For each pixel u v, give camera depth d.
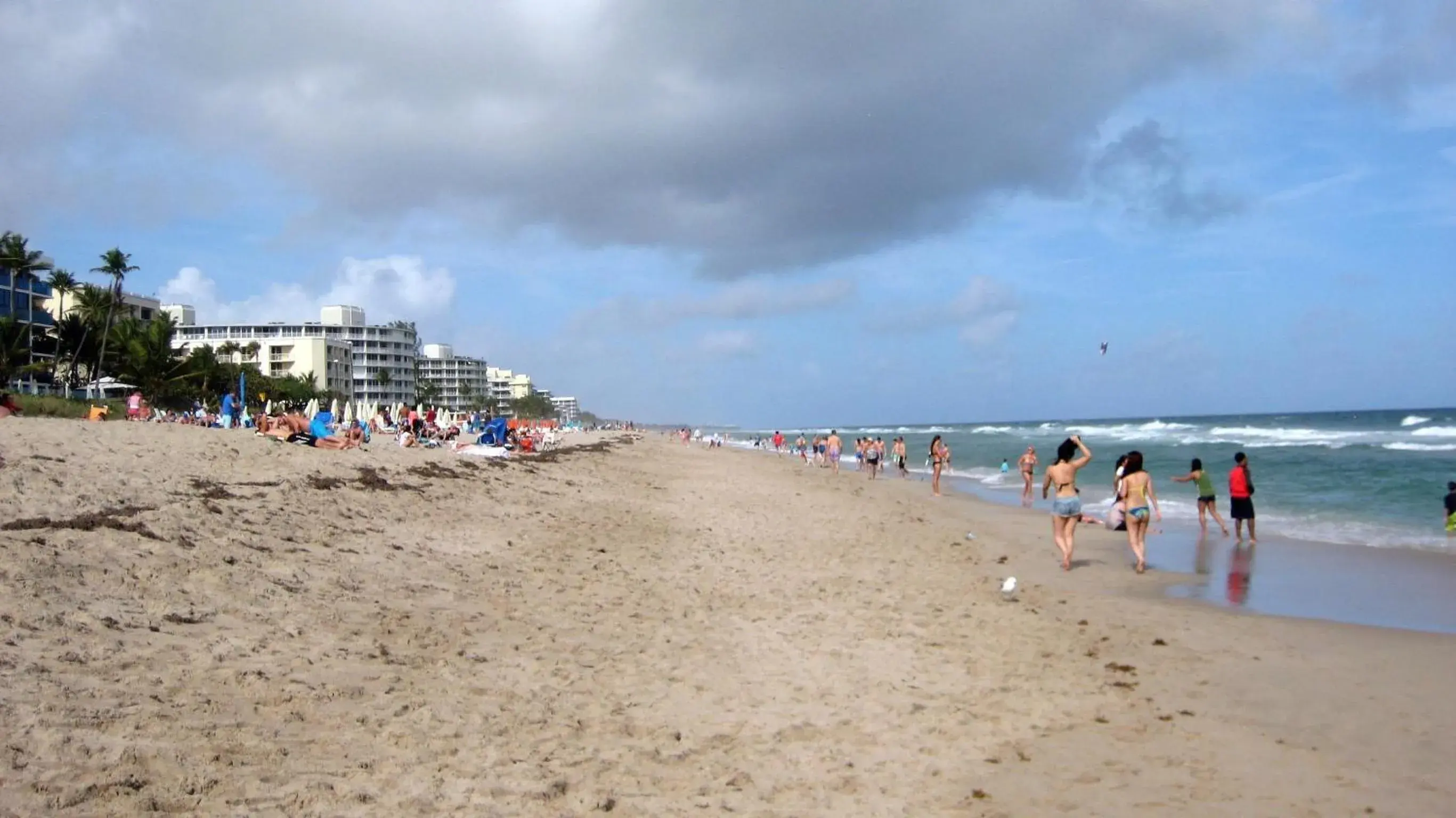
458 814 4.31
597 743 5.57
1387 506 21.78
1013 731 6.22
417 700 5.86
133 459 13.45
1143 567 13.26
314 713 5.34
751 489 27.75
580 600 9.74
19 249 71.69
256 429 25.20
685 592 10.74
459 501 15.95
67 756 4.12
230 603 7.28
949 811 4.89
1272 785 5.30
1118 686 7.33
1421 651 8.50
